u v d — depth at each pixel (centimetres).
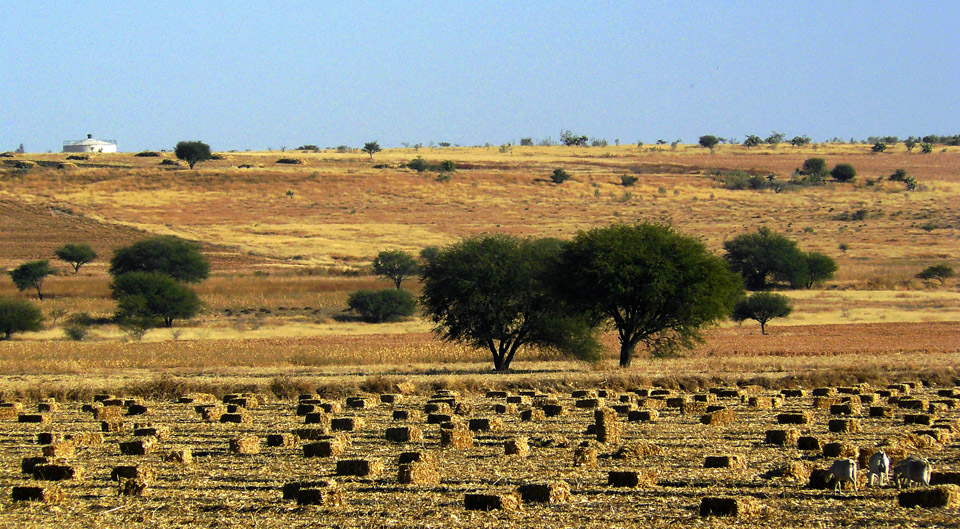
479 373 8638
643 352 10725
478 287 9412
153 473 3962
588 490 3578
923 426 5084
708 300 9112
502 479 3816
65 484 3981
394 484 3784
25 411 6575
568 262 9362
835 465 3512
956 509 3169
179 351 11106
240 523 3266
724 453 4312
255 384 7544
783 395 6519
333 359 10119
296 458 4444
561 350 9756
